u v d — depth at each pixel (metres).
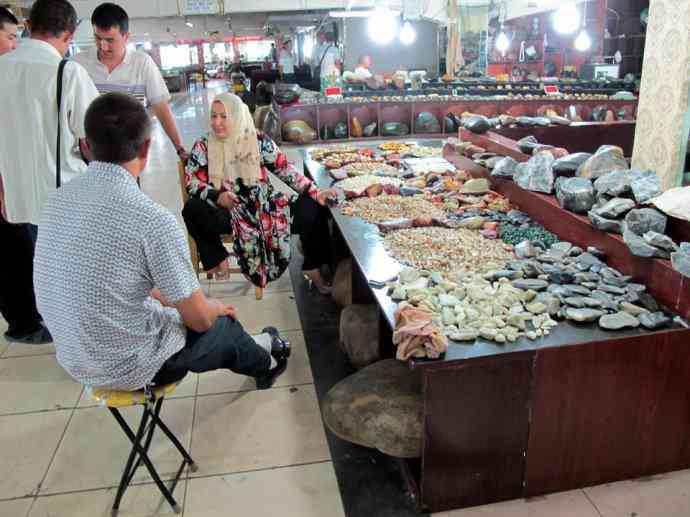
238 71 17.12
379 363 2.26
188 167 3.20
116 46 3.17
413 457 2.01
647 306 1.88
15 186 2.72
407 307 1.84
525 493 1.89
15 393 2.58
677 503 1.84
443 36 10.93
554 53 11.64
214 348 1.90
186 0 10.71
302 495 1.94
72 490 1.99
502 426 1.78
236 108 3.04
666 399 1.86
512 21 12.09
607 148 2.71
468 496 1.85
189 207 3.21
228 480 2.02
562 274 2.08
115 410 1.81
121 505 1.91
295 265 4.04
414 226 2.79
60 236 1.54
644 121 3.35
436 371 1.67
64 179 2.68
